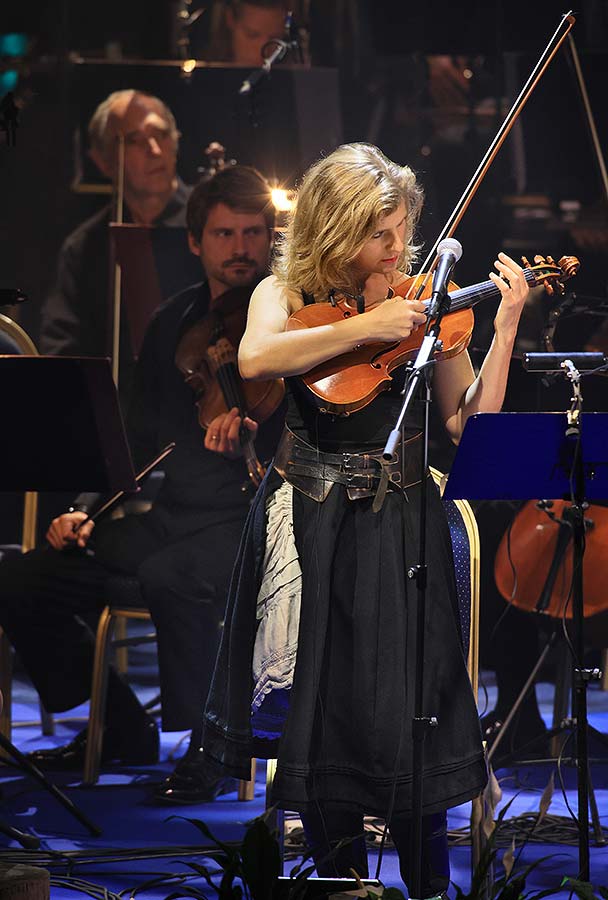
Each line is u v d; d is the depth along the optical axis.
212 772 10.47
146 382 11.71
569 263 7.45
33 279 18.31
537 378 11.43
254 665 6.97
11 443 8.23
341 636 6.86
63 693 11.45
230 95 16.06
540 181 16.42
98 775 11.10
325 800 6.71
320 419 7.09
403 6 16.30
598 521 11.02
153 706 13.42
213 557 10.74
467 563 8.03
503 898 6.27
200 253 11.88
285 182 14.79
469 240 16.36
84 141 16.98
